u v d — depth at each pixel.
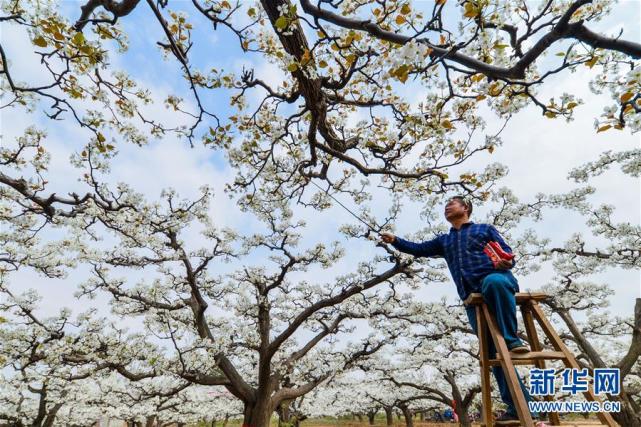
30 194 6.95
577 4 2.87
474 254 4.20
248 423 13.83
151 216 11.93
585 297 13.66
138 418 25.91
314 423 48.94
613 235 11.73
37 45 4.21
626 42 2.99
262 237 14.46
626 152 10.50
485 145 6.30
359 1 4.57
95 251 12.80
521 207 11.93
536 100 4.24
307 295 16.33
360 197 10.45
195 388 25.03
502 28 4.01
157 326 13.95
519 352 3.50
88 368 12.44
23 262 11.54
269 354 13.73
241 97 6.27
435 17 3.25
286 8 3.84
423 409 37.66
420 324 16.27
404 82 3.43
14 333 12.03
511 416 3.72
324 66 4.40
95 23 4.32
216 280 15.23
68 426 23.62
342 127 7.03
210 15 4.61
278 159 8.34
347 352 17.31
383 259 13.56
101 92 5.48
